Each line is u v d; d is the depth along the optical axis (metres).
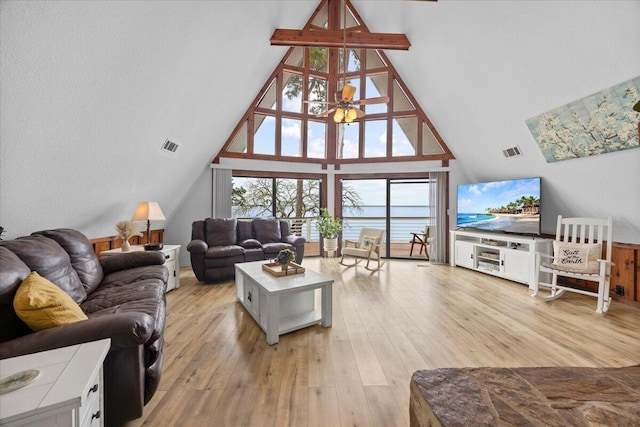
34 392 0.85
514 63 3.34
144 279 2.48
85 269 2.33
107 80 2.19
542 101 3.35
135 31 2.18
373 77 6.38
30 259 1.77
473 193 5.11
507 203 4.51
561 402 0.97
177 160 4.09
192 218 5.45
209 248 4.39
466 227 5.27
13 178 1.98
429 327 2.71
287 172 6.13
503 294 3.72
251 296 2.93
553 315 3.01
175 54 2.76
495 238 4.54
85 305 1.97
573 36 2.64
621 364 2.08
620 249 3.45
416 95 5.82
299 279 2.69
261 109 5.90
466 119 4.74
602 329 2.67
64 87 1.90
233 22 3.38
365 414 1.59
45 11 1.56
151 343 1.54
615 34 2.38
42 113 1.87
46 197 2.35
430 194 5.83
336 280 4.39
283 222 5.47
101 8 1.83
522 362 2.11
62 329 1.26
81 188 2.65
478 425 0.87
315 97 6.44
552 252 4.00
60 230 2.38
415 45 4.70
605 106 2.81
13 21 1.48
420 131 5.97
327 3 6.05
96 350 1.12
